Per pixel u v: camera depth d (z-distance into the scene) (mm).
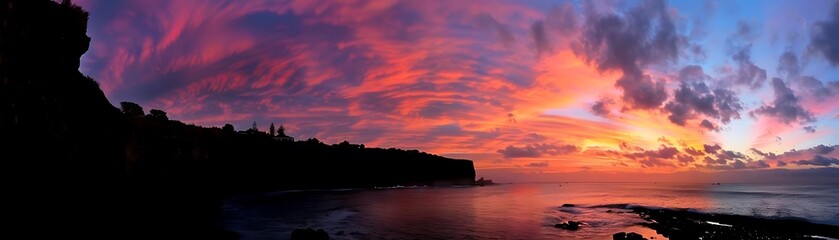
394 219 43969
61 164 20641
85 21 27938
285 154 133875
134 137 39531
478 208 59438
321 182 147500
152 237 23797
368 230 34969
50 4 23266
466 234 33000
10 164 16062
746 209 56469
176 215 37812
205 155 67500
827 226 35500
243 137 114875
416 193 115375
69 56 25719
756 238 30125
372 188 163250
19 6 19016
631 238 28406
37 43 20672
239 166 102625
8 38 17500
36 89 19406
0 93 16094
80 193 22828
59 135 20781
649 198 88688
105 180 27469
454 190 148250
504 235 32562
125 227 25422
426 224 39406
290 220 42500
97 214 24922
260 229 35062
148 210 34812
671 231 31938
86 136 24625
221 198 78188
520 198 89125
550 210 55781
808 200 77875
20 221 16250
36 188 17953
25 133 17641
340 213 50875
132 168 37094
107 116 29938
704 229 33969
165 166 50844
